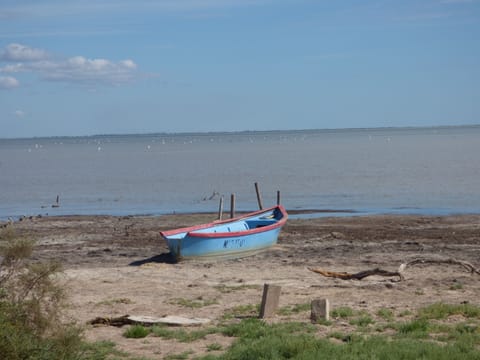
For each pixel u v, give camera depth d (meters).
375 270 20.58
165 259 27.23
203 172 87.56
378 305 16.34
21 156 164.50
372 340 11.99
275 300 15.20
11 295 10.30
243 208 47.78
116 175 85.25
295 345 11.55
